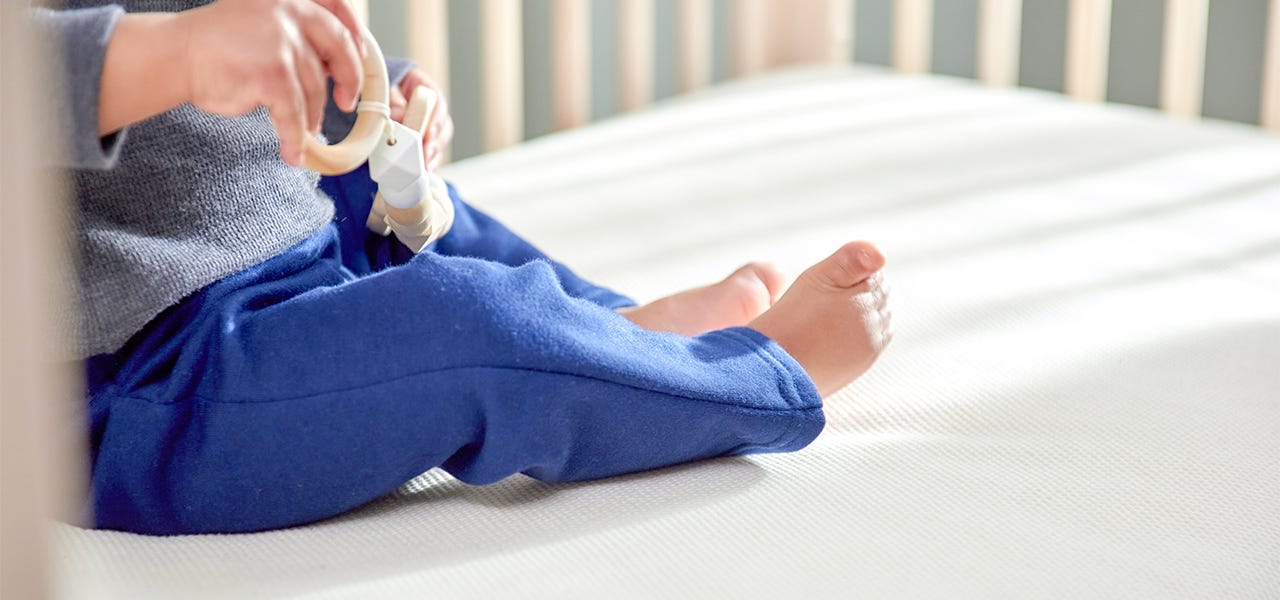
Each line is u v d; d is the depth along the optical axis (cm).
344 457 65
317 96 63
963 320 104
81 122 58
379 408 65
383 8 179
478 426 66
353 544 64
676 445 71
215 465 66
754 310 93
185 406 67
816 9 239
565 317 68
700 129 184
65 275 66
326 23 63
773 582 59
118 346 68
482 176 159
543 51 204
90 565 60
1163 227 132
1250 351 96
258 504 66
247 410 65
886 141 173
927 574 60
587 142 178
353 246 87
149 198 70
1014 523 66
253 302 70
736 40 231
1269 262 119
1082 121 184
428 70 168
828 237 130
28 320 30
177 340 68
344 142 68
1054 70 228
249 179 75
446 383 65
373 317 66
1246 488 72
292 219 77
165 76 60
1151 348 96
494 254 96
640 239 130
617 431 69
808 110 194
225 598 56
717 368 72
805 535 64
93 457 67
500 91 182
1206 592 60
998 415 84
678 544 63
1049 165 159
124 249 68
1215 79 208
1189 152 165
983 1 216
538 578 59
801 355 82
